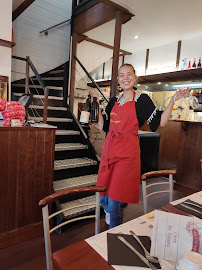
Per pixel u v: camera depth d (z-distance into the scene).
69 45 5.07
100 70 7.30
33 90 4.63
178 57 5.11
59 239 2.12
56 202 2.35
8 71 2.71
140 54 6.01
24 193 2.04
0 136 1.83
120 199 1.52
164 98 6.07
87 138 3.65
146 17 3.86
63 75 4.62
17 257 1.83
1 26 2.58
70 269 0.67
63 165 2.96
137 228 0.93
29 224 2.11
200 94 4.77
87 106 1.88
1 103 1.86
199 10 3.49
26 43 4.50
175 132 4.77
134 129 1.56
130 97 1.62
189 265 0.53
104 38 4.87
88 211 2.49
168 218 0.76
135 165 1.54
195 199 1.28
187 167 3.58
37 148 2.09
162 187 3.77
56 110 4.24
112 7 3.44
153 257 0.72
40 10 4.57
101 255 0.74
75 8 4.57
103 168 1.63
